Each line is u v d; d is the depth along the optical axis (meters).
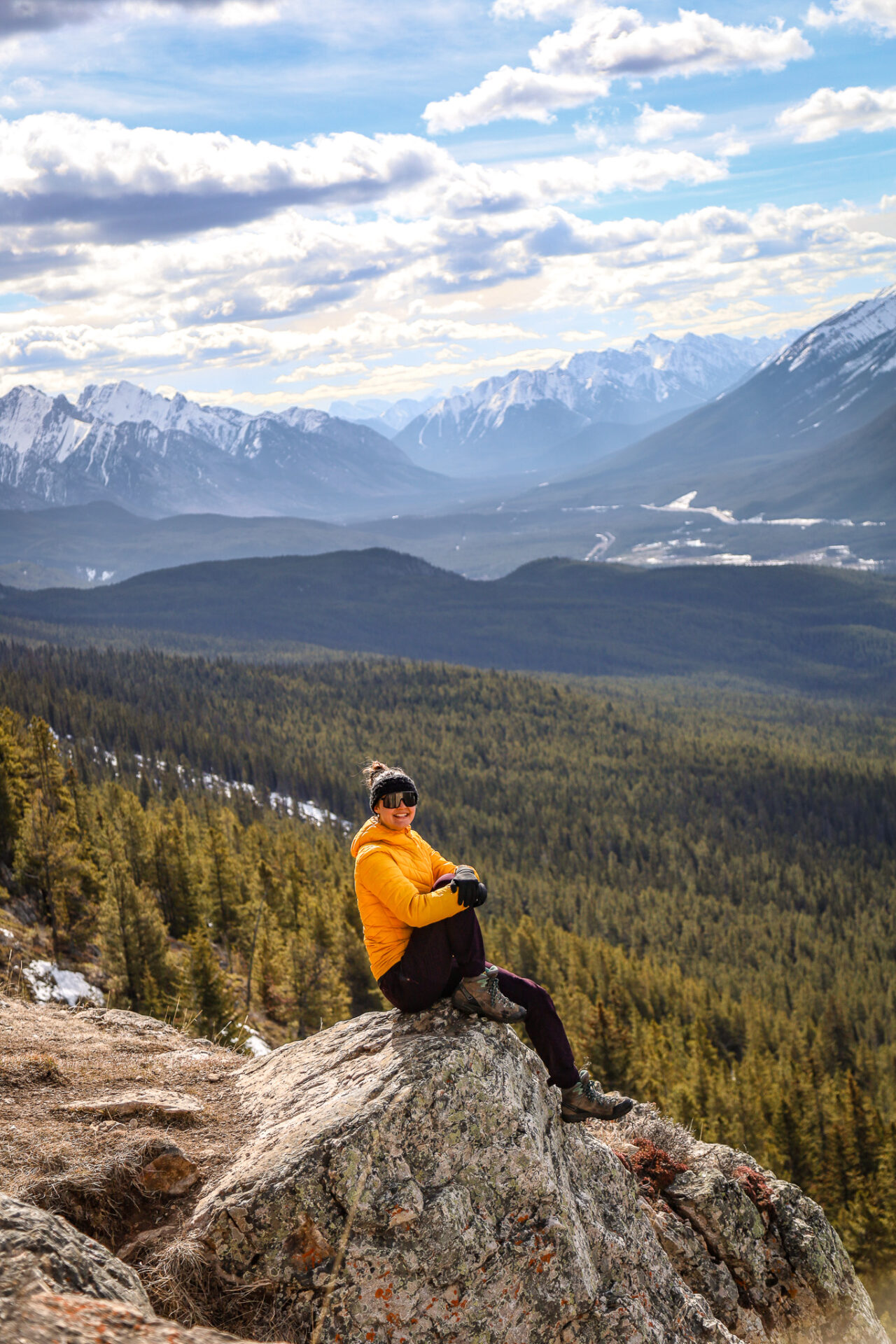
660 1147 7.08
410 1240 4.18
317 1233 4.17
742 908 140.75
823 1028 81.25
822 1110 48.19
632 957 104.25
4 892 42.12
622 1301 4.54
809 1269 6.23
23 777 53.53
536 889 137.75
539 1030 5.12
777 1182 6.80
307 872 82.75
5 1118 5.13
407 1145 4.38
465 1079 4.58
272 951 51.03
